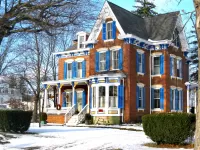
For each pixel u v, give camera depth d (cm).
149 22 3628
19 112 2056
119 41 3180
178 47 3534
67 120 3173
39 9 1420
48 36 1608
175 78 3425
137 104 3136
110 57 3228
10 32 1497
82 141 1645
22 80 4712
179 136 1376
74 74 3684
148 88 3316
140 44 3256
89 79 3222
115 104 3055
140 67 3256
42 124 3067
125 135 1889
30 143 1614
